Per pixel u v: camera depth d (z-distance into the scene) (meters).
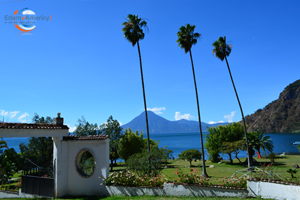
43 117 37.25
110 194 13.05
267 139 39.03
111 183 13.15
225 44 31.66
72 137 14.21
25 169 16.00
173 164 41.81
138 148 34.66
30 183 14.77
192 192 11.49
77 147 14.25
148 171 14.95
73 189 14.01
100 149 13.64
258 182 10.53
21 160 28.27
